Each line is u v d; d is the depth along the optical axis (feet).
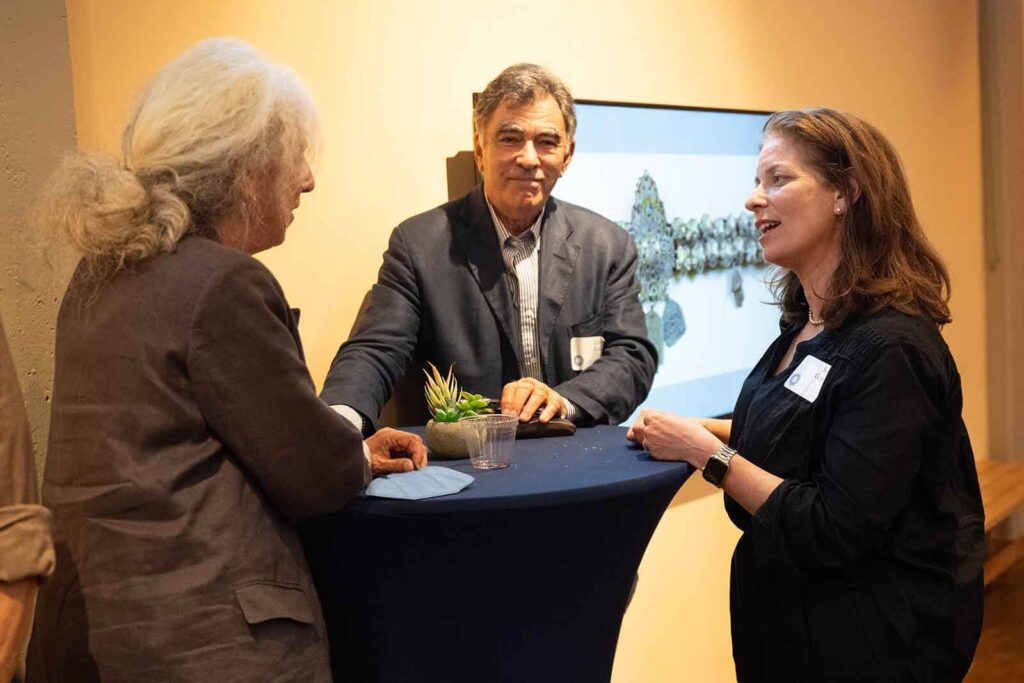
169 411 4.67
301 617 4.91
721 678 12.54
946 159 16.55
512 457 6.64
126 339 4.71
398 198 8.96
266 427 4.80
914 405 6.09
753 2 12.60
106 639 4.59
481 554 5.71
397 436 6.44
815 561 6.22
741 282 12.60
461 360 8.21
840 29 14.12
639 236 10.96
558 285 8.38
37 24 6.61
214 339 4.69
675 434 6.55
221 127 4.94
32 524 4.16
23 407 4.34
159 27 7.44
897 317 6.28
